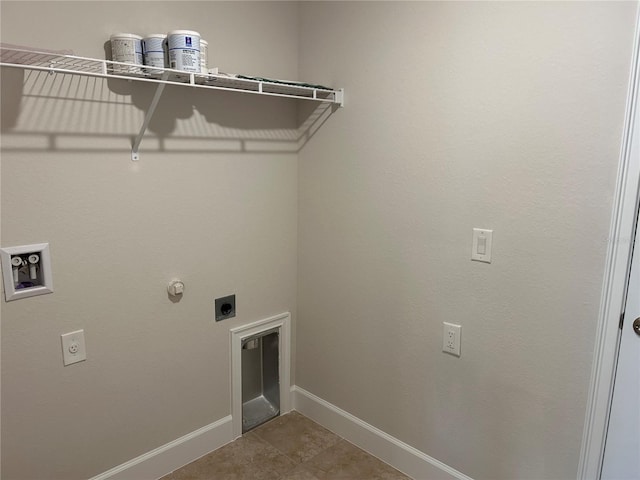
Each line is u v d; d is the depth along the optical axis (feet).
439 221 5.72
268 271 7.31
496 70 4.99
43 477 5.41
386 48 5.94
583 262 4.66
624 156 4.27
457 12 5.21
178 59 4.88
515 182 5.01
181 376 6.49
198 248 6.36
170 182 5.94
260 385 8.18
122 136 5.43
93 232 5.35
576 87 4.49
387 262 6.38
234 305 6.93
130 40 4.99
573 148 4.58
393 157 6.07
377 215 6.39
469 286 5.57
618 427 4.72
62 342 5.29
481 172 5.26
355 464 6.80
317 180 7.13
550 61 4.62
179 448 6.61
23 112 4.71
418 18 5.56
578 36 4.42
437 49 5.44
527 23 4.72
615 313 4.52
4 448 5.07
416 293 6.11
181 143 5.96
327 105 6.79
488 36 5.00
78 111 5.06
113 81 5.27
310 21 6.86
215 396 6.97
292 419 7.92
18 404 5.09
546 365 5.07
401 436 6.63
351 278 6.89
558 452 5.13
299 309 7.82
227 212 6.61
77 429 5.59
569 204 4.68
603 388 4.69
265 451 7.06
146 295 5.93
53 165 4.97
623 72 4.21
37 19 4.66
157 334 6.13
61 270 5.17
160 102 5.69
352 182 6.63
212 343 6.78
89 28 5.02
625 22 4.15
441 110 5.50
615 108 4.29
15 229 4.80
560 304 4.88
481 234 5.35
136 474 6.20
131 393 6.00
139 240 5.75
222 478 6.46
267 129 6.89
